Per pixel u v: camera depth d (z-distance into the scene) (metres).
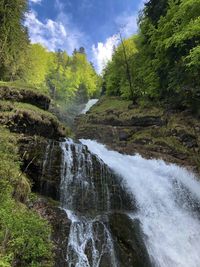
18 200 8.67
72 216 9.88
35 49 50.72
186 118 20.47
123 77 32.91
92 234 9.43
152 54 27.23
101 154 16.83
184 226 12.50
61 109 39.72
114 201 12.27
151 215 12.58
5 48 23.34
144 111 24.69
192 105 20.56
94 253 8.99
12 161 8.98
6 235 6.11
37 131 12.64
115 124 24.84
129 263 9.22
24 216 6.47
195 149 18.28
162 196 13.81
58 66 61.25
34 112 12.84
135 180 13.79
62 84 56.53
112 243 9.45
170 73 20.86
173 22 20.50
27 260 6.30
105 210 11.80
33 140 11.62
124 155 17.64
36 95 14.54
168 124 21.09
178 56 21.11
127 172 14.09
